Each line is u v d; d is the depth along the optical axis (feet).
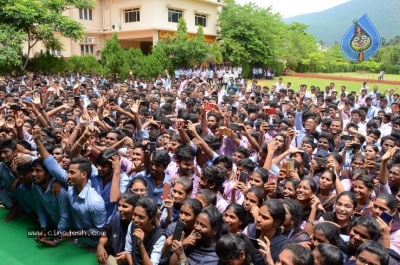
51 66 75.56
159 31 92.17
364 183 12.42
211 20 108.68
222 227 9.50
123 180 13.34
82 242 12.23
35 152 15.52
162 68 84.43
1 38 62.59
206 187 12.35
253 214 10.53
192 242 9.26
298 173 14.96
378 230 9.36
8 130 17.80
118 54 78.43
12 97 31.35
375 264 7.67
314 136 23.57
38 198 12.73
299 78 122.83
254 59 110.73
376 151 16.42
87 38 95.50
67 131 19.36
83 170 11.59
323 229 9.27
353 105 37.17
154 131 20.48
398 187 14.34
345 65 159.53
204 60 92.27
